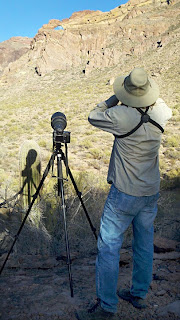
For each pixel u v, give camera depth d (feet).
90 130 83.10
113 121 8.47
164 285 10.93
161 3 295.89
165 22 247.70
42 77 243.60
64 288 11.10
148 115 8.41
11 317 9.00
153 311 9.33
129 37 246.06
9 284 11.50
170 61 188.14
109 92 158.20
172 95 126.00
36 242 15.88
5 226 17.16
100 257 8.91
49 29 295.48
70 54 254.27
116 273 8.87
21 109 139.85
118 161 8.78
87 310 9.25
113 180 8.91
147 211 9.12
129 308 9.50
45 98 174.40
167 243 15.03
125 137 8.50
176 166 46.75
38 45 286.25
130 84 8.23
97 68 226.99
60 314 9.16
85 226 17.24
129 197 8.66
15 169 44.52
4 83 253.65
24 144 16.79
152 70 181.57
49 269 13.42
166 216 20.76
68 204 18.47
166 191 32.14
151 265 9.36
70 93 176.04
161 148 60.49
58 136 10.66
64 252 15.10
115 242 8.89
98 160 52.16
